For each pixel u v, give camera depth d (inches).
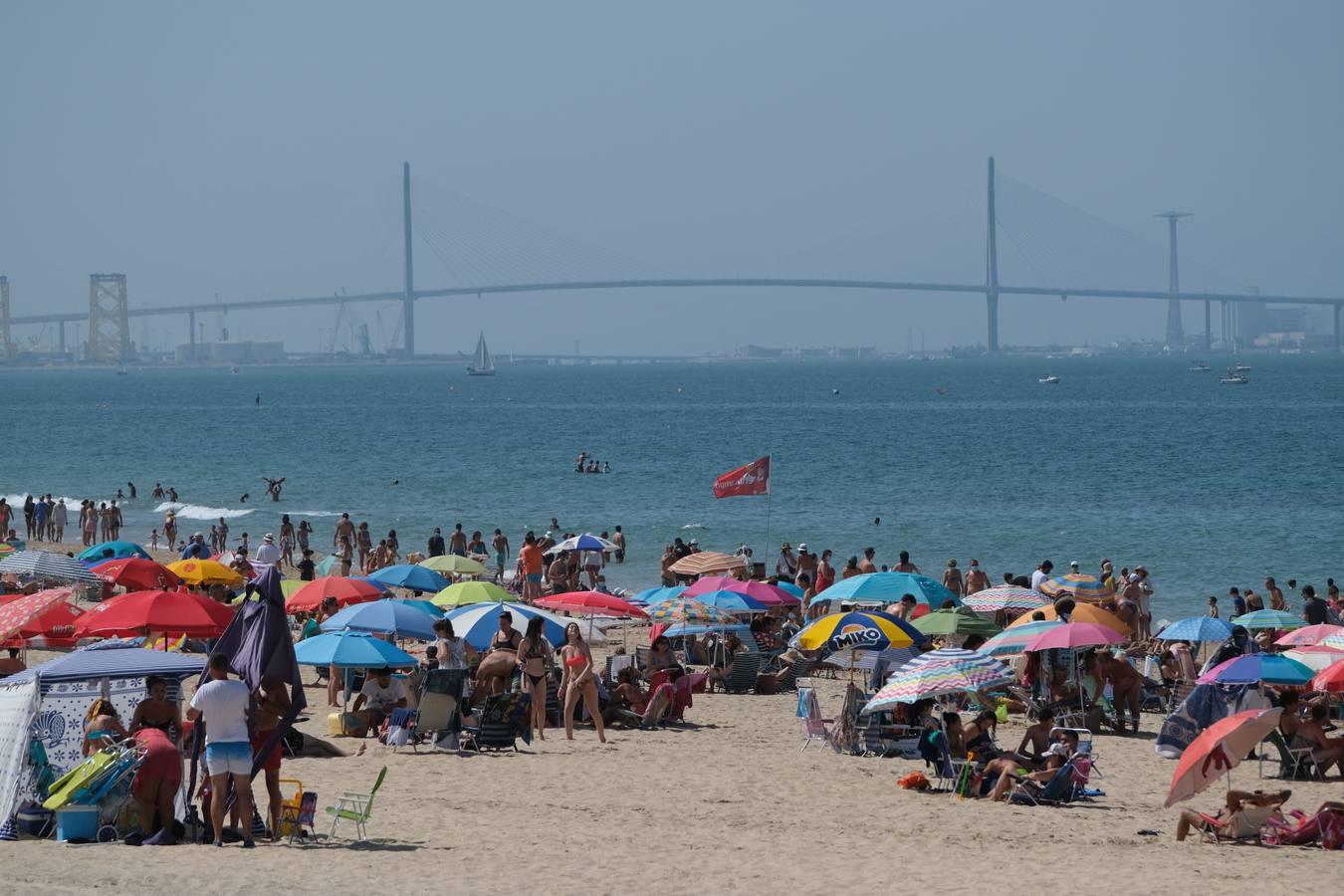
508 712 2691.9
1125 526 7864.2
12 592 3740.2
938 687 2439.7
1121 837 2050.9
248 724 1852.9
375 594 3663.9
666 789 2337.6
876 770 2539.4
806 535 7637.8
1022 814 2194.9
